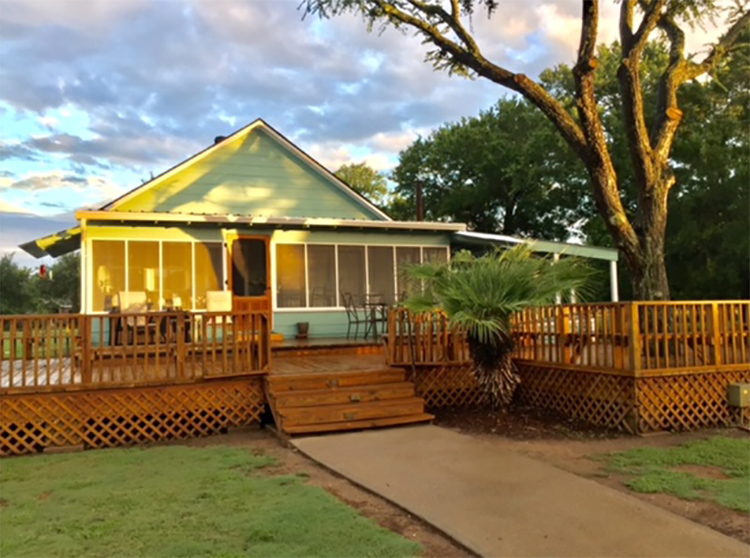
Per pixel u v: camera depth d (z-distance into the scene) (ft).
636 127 32.04
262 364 26.04
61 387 23.07
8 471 19.01
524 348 28.58
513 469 17.76
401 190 121.90
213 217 36.76
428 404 27.76
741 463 18.58
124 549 12.01
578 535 12.71
